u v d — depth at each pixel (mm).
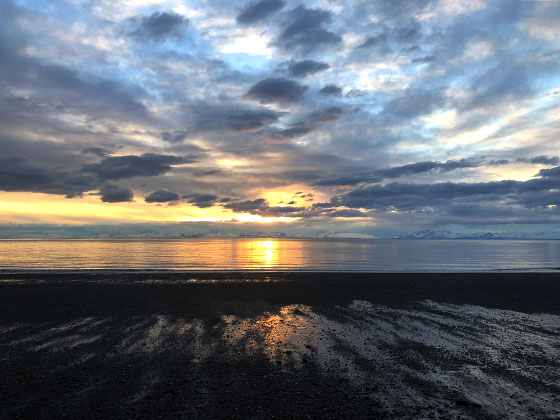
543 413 6352
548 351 10289
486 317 14758
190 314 15117
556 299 19016
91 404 6648
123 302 17719
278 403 6742
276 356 9773
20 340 11242
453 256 78375
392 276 29703
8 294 19891
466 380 8016
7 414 6191
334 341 11273
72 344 10828
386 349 10438
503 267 48406
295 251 106625
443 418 6137
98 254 79062
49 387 7500
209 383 7785
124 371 8555
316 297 19469
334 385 7684
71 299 18422
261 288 22625
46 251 92688
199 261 58562
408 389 7469
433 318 14555
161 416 6160
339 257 74125
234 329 12719
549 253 93000
